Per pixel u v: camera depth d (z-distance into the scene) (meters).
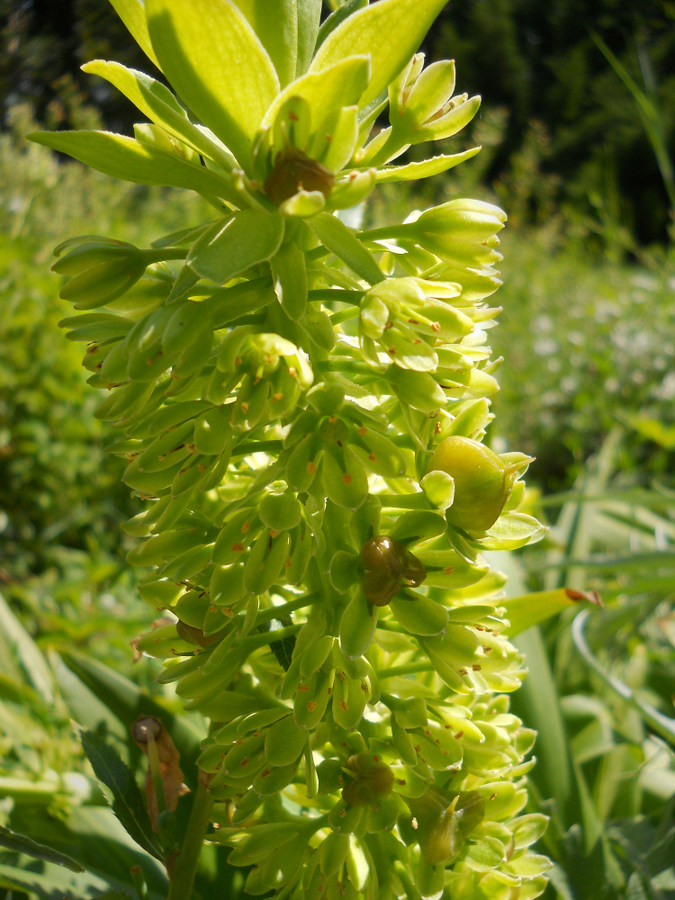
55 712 0.36
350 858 0.20
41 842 0.29
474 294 0.18
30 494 0.81
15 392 0.82
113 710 0.31
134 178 0.18
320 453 0.16
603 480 0.62
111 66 0.18
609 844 0.30
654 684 0.48
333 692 0.18
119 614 0.62
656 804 0.37
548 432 1.11
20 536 0.80
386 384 0.18
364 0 0.20
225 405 0.17
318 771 0.18
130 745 0.30
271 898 0.21
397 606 0.17
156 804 0.23
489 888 0.20
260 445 0.18
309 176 0.15
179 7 0.15
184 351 0.16
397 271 0.27
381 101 0.19
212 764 0.19
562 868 0.27
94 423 0.83
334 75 0.15
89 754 0.22
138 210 1.44
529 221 2.02
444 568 0.18
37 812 0.31
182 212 1.43
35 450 0.80
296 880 0.19
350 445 0.16
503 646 0.19
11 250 0.88
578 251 1.54
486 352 0.18
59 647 0.32
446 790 0.19
